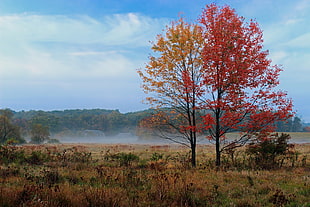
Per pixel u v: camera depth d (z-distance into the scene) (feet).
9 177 27.35
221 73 33.71
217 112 36.37
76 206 16.22
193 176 27.61
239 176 28.60
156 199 18.69
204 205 18.13
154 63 37.83
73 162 42.24
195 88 35.17
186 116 40.37
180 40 36.68
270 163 36.40
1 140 188.65
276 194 19.10
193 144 39.29
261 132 35.12
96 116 434.71
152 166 36.83
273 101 33.47
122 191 20.56
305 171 32.83
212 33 34.60
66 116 437.58
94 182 25.08
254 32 34.68
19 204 16.14
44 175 26.96
